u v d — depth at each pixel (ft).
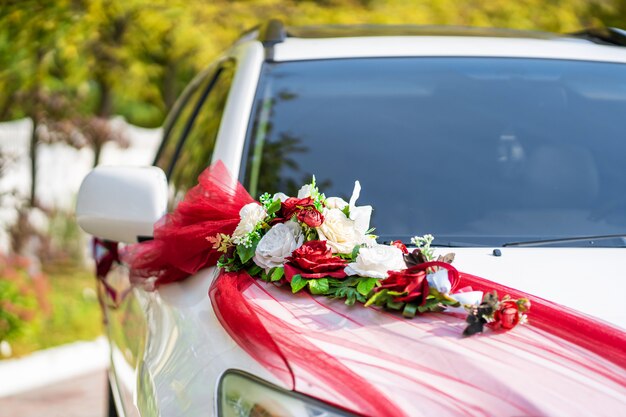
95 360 23.75
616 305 6.79
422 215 9.13
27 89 30.76
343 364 6.01
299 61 10.75
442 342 6.18
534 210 9.22
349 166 9.57
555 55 11.16
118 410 11.54
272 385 6.11
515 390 5.63
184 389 6.91
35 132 34.14
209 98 12.73
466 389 5.70
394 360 6.03
